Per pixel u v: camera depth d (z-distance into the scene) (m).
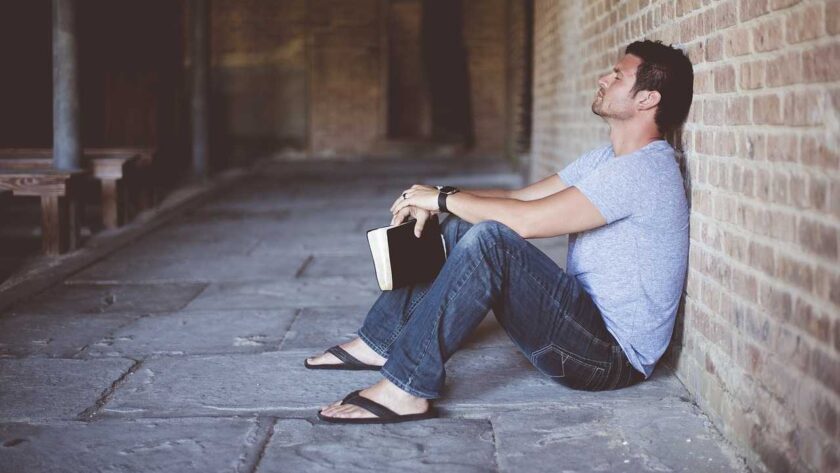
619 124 2.87
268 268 5.47
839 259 1.90
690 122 2.95
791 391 2.14
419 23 15.80
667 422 2.69
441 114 15.99
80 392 3.04
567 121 6.73
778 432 2.20
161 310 4.36
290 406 2.87
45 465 2.42
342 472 2.37
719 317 2.65
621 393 2.93
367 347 3.21
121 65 11.96
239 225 7.40
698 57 2.85
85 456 2.48
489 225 2.61
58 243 5.83
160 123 12.03
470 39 15.74
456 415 2.78
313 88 15.85
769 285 2.28
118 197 7.08
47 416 2.80
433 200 2.84
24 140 10.72
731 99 2.54
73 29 6.28
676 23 3.15
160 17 12.73
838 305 1.91
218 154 14.80
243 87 15.80
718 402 2.63
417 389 2.67
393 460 2.44
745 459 2.40
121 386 3.11
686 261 2.86
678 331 3.09
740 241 2.48
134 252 6.08
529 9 11.88
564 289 2.68
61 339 3.77
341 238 6.67
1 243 6.36
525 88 11.79
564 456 2.46
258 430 2.66
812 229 2.03
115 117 11.70
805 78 2.05
